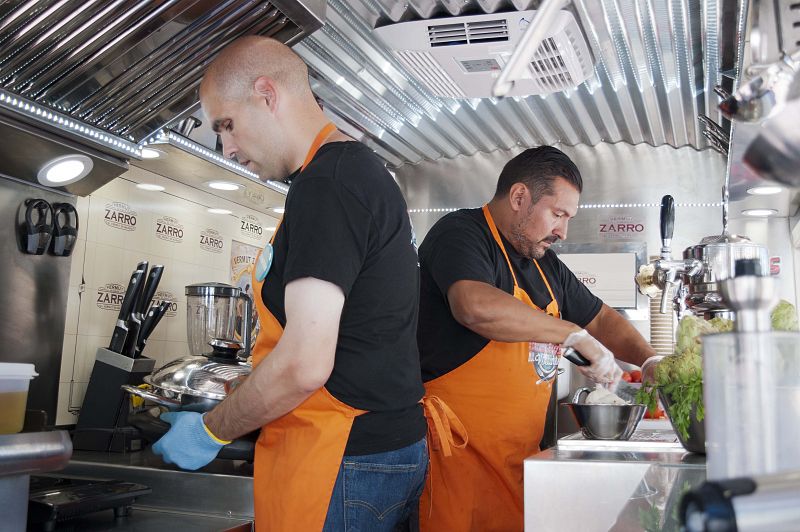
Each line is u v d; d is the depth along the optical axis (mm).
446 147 4285
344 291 1256
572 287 2393
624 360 2373
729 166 2523
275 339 1357
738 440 490
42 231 2344
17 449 1220
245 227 3705
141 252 2949
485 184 4461
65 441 1314
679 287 2299
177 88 2115
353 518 1316
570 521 1198
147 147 2562
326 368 1244
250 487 1679
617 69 3205
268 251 1357
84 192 2443
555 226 2055
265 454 1365
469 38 2426
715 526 354
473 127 3982
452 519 1925
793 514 357
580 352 1780
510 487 1926
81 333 2643
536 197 2031
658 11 2543
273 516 1319
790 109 729
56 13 1663
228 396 1380
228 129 1464
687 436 1363
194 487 1719
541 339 1802
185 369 1870
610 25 2703
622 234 4441
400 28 2422
